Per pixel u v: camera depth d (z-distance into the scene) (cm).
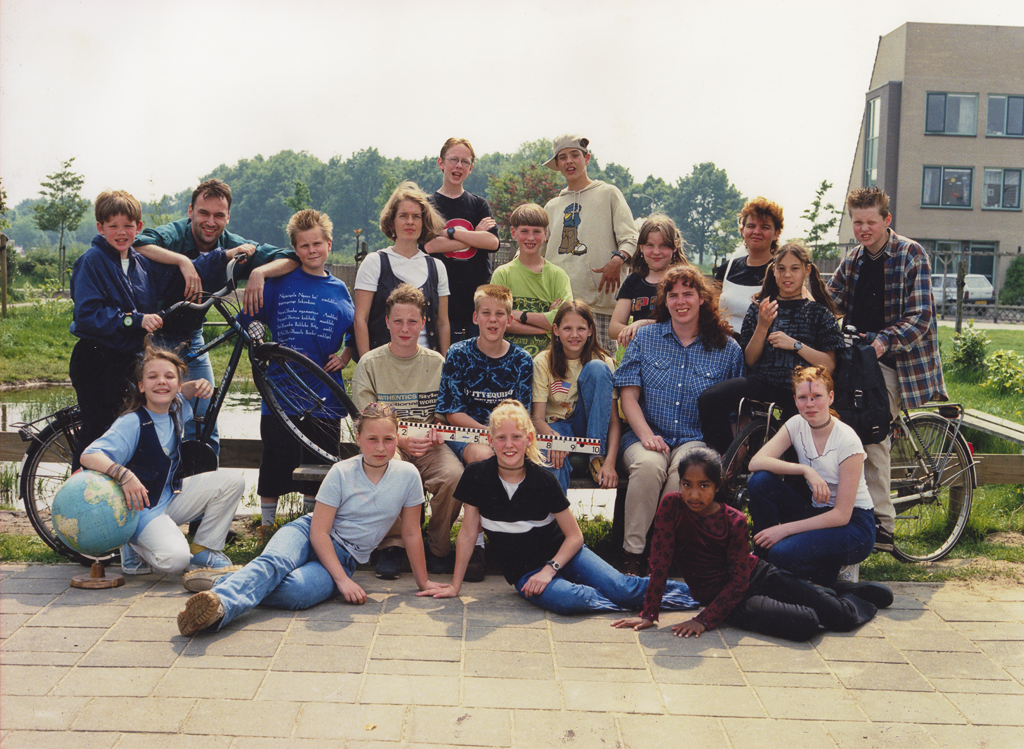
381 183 11194
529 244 530
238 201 11819
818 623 359
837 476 407
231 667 318
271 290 482
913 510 536
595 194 610
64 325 1457
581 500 629
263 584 363
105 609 369
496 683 312
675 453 438
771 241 505
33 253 3812
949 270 3384
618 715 293
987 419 676
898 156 3438
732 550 367
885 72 3566
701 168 10575
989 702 310
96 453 393
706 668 331
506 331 532
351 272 1781
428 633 354
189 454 420
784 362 450
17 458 566
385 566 421
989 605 404
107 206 429
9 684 302
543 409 464
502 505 391
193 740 270
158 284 465
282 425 472
